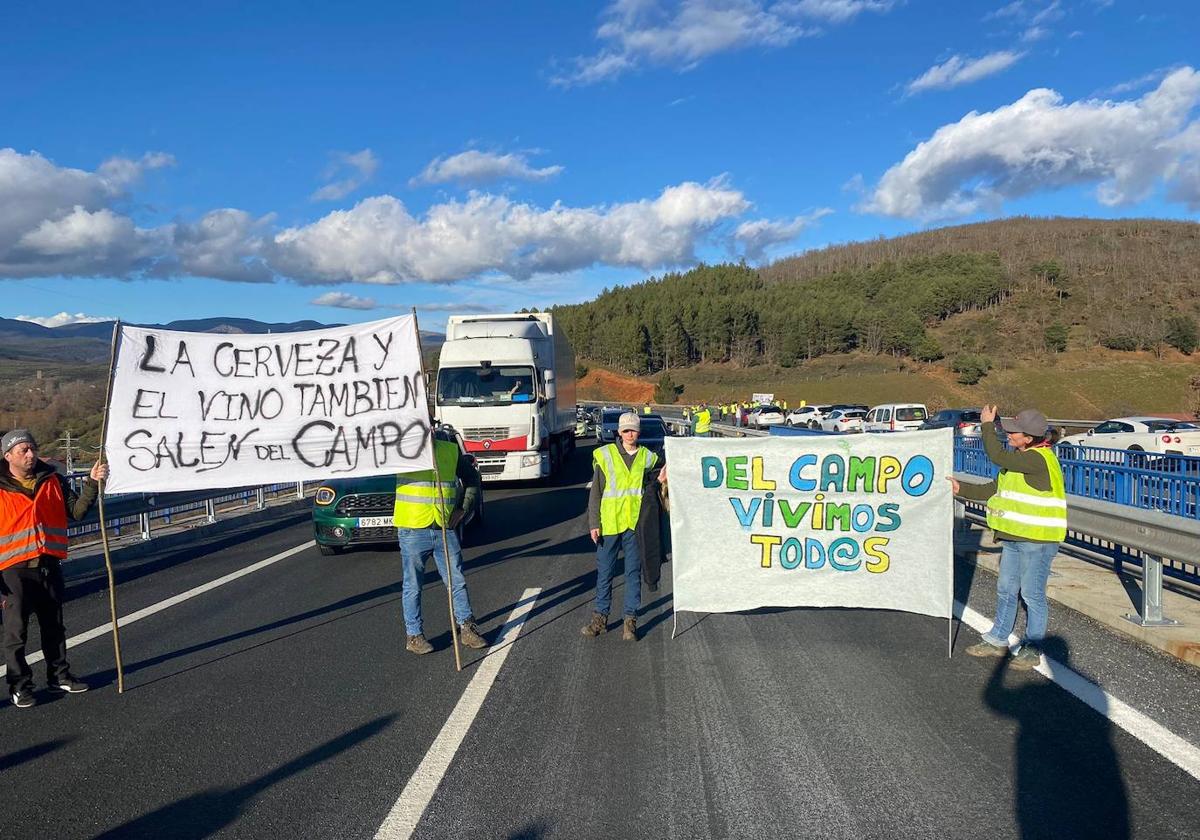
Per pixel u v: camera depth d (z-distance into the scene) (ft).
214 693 19.45
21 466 19.24
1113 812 12.84
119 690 19.70
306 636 24.29
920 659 20.56
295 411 22.71
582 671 20.12
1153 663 19.97
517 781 14.29
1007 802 13.21
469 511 23.54
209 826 13.07
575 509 51.80
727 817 12.89
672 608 26.21
